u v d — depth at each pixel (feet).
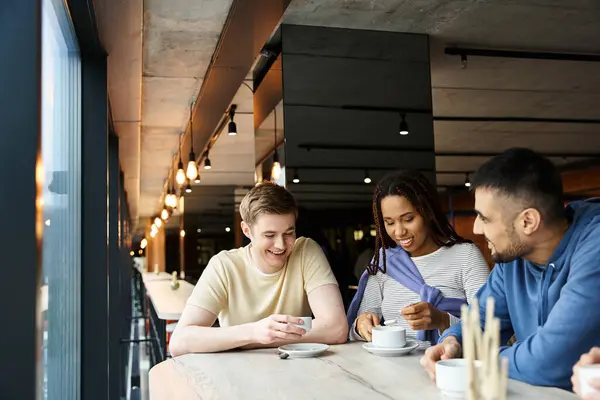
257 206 6.52
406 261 7.31
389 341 5.51
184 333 6.13
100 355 10.27
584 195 35.81
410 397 3.86
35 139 4.41
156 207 49.34
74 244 10.14
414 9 12.38
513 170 4.50
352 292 12.48
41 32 4.57
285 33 12.76
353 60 13.14
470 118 23.25
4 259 4.27
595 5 12.74
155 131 21.03
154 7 10.97
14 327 4.23
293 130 12.53
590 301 4.08
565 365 4.08
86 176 10.51
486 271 7.07
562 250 4.55
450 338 4.86
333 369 4.87
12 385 4.18
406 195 7.10
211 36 12.41
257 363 5.31
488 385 2.60
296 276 6.93
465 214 47.67
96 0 8.34
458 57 15.72
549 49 15.46
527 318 5.08
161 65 14.24
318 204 12.53
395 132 13.21
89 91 10.58
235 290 6.82
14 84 4.41
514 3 12.42
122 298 26.43
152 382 5.26
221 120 20.75
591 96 20.33
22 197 4.34
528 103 21.11
